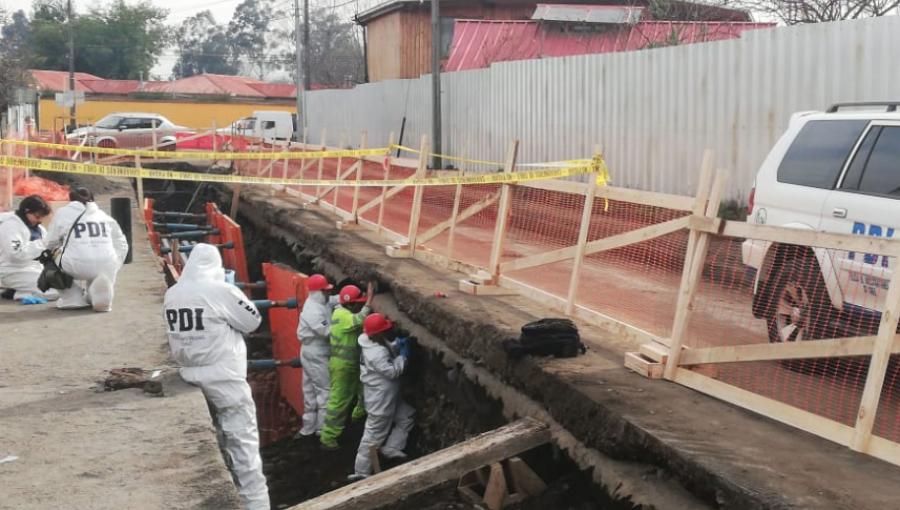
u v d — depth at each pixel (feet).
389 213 44.14
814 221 21.70
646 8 81.66
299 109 113.50
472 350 24.71
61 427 18.45
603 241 23.41
